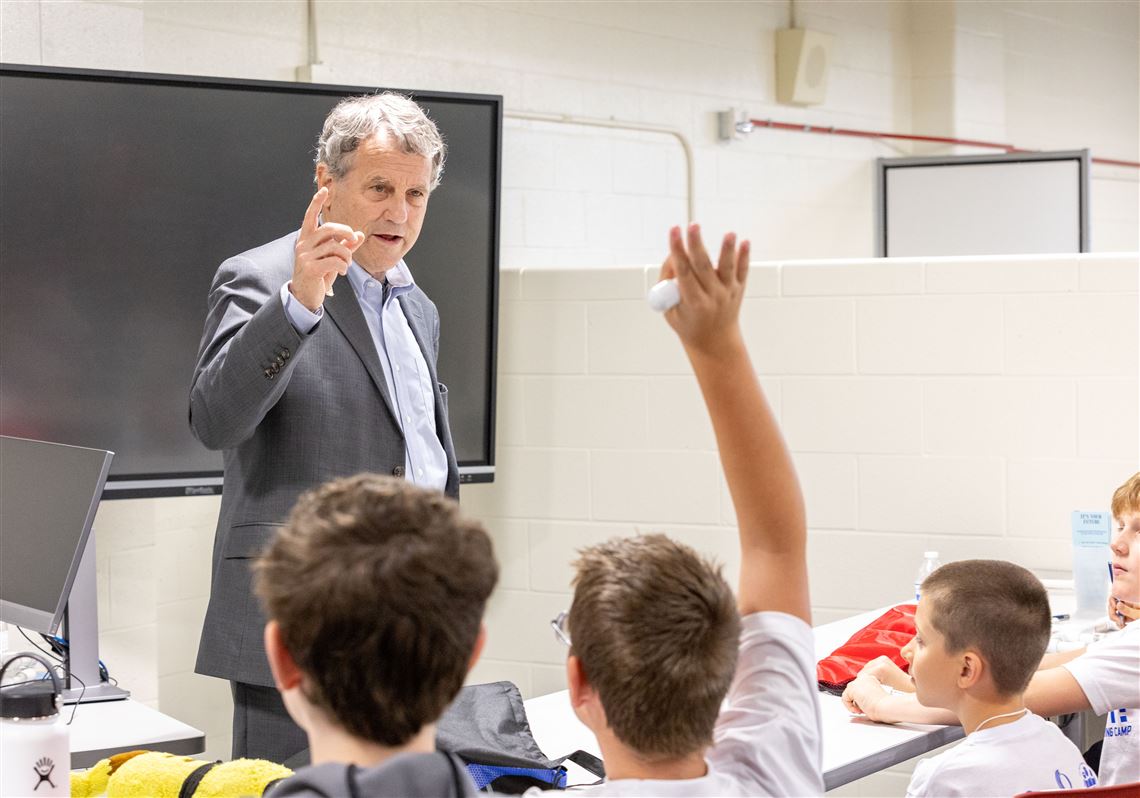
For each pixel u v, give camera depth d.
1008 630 1.66
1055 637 2.40
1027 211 5.07
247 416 1.92
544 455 3.54
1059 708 1.87
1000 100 5.86
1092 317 3.09
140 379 2.98
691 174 4.81
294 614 0.83
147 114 2.96
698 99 4.84
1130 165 6.65
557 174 4.37
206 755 3.51
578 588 1.07
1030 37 6.00
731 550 3.39
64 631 2.14
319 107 3.19
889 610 2.46
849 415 3.27
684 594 1.03
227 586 2.06
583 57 4.45
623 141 4.58
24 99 2.79
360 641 0.82
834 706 2.04
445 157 3.40
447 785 0.83
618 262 4.57
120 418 2.96
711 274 0.99
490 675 3.61
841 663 2.18
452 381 3.45
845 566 3.29
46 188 2.84
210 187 3.06
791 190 5.22
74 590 2.14
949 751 1.69
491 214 3.47
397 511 0.86
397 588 0.82
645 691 1.00
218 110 3.06
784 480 1.09
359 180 2.15
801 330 3.29
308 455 2.08
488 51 4.16
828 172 5.38
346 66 3.79
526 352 3.55
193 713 3.48
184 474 3.04
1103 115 6.49
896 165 5.23
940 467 3.21
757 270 3.32
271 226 3.15
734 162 4.99
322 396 2.09
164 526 3.39
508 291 3.56
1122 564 2.27
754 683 1.09
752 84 5.05
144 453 2.99
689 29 4.80
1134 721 2.05
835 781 1.75
